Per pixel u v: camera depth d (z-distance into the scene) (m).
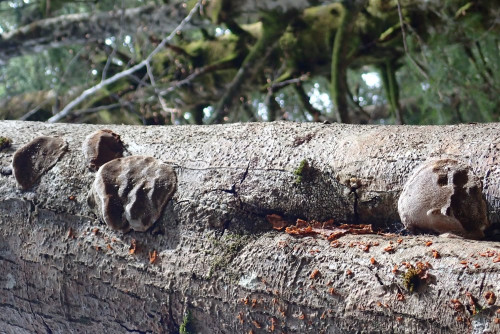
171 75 4.82
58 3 5.02
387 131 2.04
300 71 4.48
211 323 2.00
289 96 5.39
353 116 5.45
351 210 2.02
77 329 2.09
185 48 4.76
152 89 4.71
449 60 4.30
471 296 1.88
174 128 2.14
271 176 2.04
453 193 1.95
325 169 2.03
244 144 2.07
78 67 5.25
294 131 2.07
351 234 2.00
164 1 4.57
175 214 2.04
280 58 4.47
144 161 2.07
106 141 2.11
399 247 1.95
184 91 4.81
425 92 4.49
